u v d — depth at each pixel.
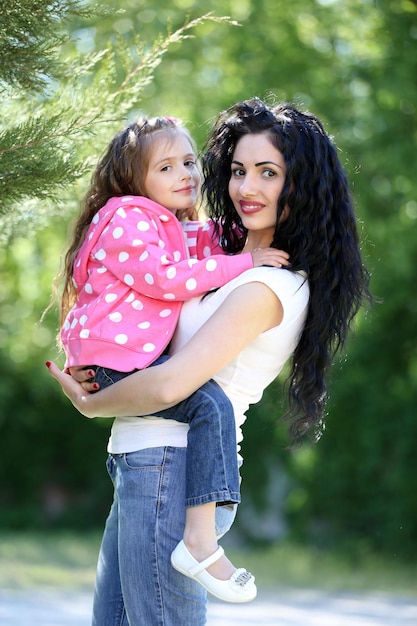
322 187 3.62
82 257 3.75
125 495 3.50
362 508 15.70
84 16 3.95
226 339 3.39
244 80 13.87
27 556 14.42
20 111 4.34
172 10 13.61
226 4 14.19
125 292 3.62
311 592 11.52
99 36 9.23
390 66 13.12
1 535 18.95
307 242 3.61
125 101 4.41
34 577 11.77
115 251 3.63
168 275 3.53
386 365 15.02
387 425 15.12
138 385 3.36
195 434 3.38
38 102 4.46
